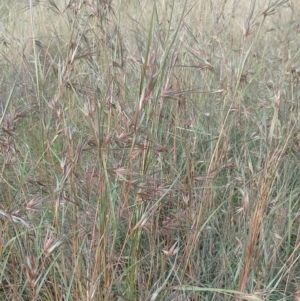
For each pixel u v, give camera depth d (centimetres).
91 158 218
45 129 201
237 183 245
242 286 180
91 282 162
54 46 344
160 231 202
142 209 187
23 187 204
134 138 158
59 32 361
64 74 194
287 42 312
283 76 264
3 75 296
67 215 197
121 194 198
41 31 369
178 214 208
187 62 287
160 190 170
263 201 188
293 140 234
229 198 228
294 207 249
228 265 203
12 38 307
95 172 176
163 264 199
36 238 188
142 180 167
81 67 271
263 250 212
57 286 188
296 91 276
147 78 156
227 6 396
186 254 204
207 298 197
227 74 260
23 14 382
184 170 247
